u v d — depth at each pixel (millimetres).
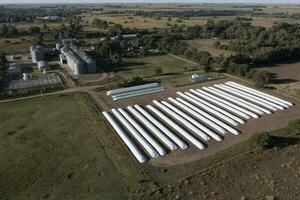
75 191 57188
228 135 76938
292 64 149250
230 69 132375
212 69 139500
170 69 145125
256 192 55219
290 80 122000
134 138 76625
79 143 74312
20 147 73312
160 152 68750
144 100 104062
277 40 186500
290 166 62344
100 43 178125
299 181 57812
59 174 62500
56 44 196250
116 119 87812
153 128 80438
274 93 107312
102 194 56062
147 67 150375
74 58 142125
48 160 67562
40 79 127938
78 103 100562
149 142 73938
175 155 68250
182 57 171250
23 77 131625
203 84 120188
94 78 130875
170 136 76312
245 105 96562
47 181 60406
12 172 63562
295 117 86625
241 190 55812
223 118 87188
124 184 58500
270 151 68062
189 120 86062
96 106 98125
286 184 57125
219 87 115688
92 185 58688
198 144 71500
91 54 173875
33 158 68500
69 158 68062
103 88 116625
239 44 186375
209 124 83312
